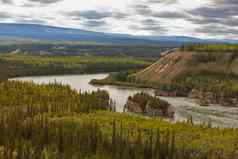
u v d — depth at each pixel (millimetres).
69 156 97000
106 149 102812
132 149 101125
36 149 102125
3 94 167750
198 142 112375
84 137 108812
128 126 128250
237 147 108375
